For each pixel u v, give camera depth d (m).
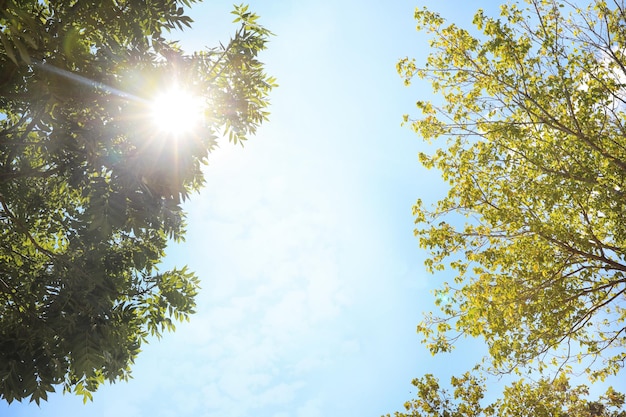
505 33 11.42
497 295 11.33
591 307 11.71
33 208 8.70
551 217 11.66
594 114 11.13
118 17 7.19
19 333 6.67
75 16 6.88
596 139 11.10
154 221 7.36
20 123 7.06
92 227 6.66
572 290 10.86
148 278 8.70
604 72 11.78
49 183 8.96
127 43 7.67
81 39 7.19
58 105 6.73
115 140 7.01
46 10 7.38
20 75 6.23
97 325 7.13
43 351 6.68
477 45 12.18
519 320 11.38
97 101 6.86
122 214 6.82
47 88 6.37
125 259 8.38
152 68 7.35
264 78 8.49
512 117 12.66
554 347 11.66
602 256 10.89
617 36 11.52
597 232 11.92
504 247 12.20
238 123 8.27
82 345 6.79
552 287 11.11
